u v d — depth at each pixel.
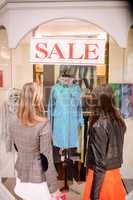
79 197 2.68
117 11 2.43
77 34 2.55
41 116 2.05
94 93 2.46
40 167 2.04
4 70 2.82
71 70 2.67
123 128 2.30
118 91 2.73
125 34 2.47
